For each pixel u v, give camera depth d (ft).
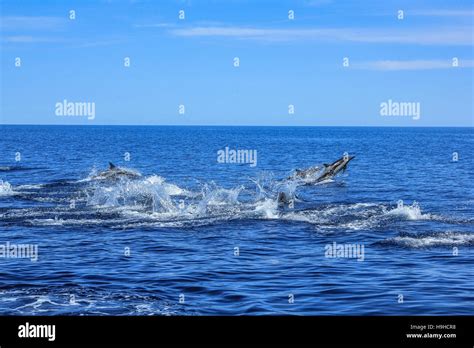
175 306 52.54
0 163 231.50
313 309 52.08
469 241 80.12
